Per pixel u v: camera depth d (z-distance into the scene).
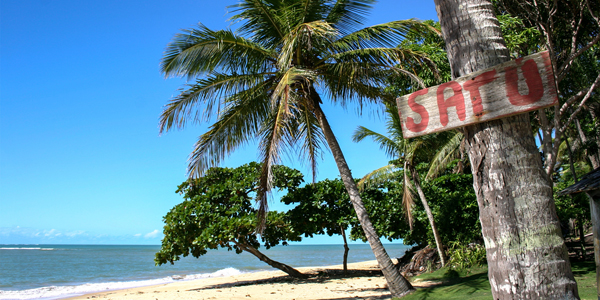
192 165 9.45
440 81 8.65
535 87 2.02
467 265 11.19
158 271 30.17
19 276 26.06
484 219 2.16
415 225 13.62
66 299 12.90
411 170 12.62
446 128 2.31
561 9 8.59
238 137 9.84
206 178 14.48
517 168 2.06
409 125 2.48
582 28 8.83
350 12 9.30
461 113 2.25
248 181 13.86
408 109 2.50
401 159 12.92
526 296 1.92
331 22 9.29
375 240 8.88
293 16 9.12
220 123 9.44
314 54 9.43
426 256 13.41
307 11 9.13
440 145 12.30
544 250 1.94
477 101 2.20
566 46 9.19
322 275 15.63
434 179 14.06
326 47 9.27
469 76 2.26
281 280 14.74
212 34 8.66
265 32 9.59
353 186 9.21
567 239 14.12
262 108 9.64
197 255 13.92
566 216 11.98
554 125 7.26
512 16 9.05
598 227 3.48
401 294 8.46
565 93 9.67
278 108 8.61
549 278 1.91
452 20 2.45
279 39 9.62
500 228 2.05
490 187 2.12
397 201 13.80
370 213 13.70
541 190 2.03
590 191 3.62
